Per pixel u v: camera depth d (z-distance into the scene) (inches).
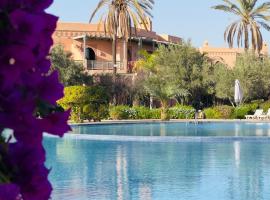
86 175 413.4
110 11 1488.7
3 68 44.6
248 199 319.9
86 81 1505.9
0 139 49.1
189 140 687.1
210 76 1550.2
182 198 322.3
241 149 603.2
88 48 1760.6
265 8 1769.2
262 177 404.2
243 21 1809.8
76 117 1048.2
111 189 353.7
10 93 45.7
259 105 1533.0
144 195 332.8
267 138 703.1
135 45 1860.2
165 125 1100.5
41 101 48.5
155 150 592.1
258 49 1779.0
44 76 49.3
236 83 1430.9
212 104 1625.2
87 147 624.4
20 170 50.1
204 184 373.1
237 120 1285.7
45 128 49.5
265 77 1608.0
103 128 971.3
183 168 453.4
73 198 321.1
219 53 2005.4
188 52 1572.3
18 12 44.3
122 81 1504.7
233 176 408.5
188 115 1338.6
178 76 1537.9
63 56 1478.8
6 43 44.4
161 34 1990.7
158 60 1582.2
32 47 45.1
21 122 46.6
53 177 402.9
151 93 1364.4
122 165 472.7
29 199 51.1
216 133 850.1
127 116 1259.2
